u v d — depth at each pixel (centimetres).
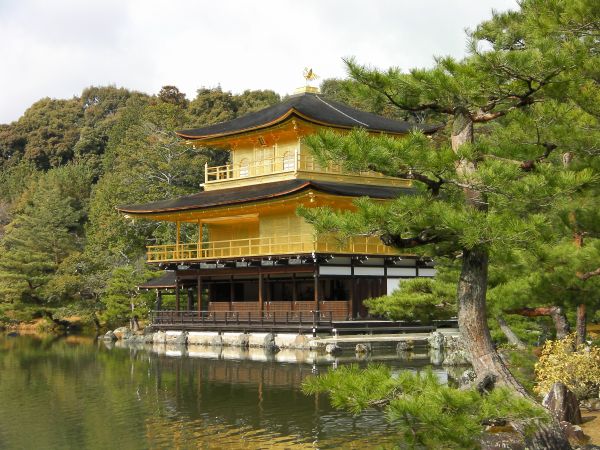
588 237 1952
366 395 1260
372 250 5094
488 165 1425
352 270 5034
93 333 7100
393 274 5228
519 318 2662
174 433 2375
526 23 1716
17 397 3102
